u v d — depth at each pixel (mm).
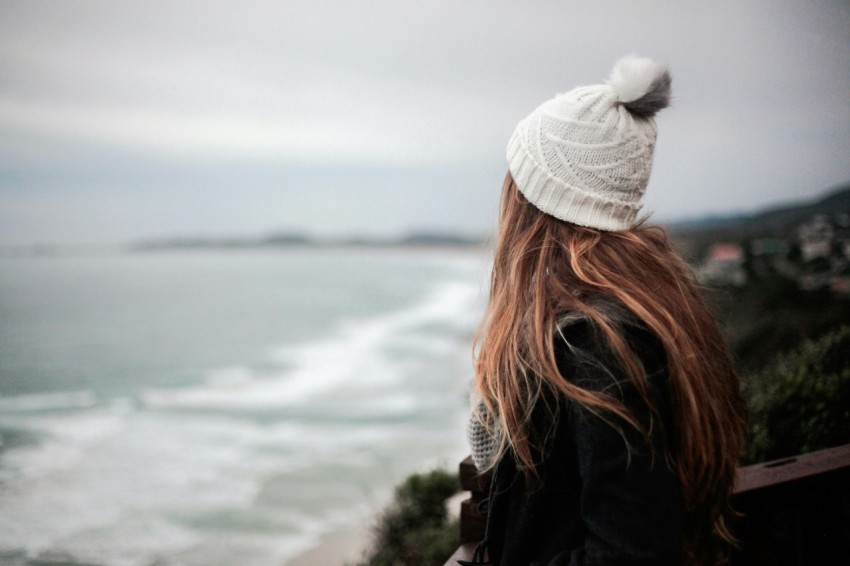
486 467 1328
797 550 1955
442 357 44062
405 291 121125
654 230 1301
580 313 1083
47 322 78562
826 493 1938
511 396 1155
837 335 3682
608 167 1218
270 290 126938
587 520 1009
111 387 38125
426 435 23125
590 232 1215
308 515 15250
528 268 1258
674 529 982
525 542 1170
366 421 25906
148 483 18359
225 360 48375
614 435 993
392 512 9227
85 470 19828
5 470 19891
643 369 1014
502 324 1247
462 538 1619
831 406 3129
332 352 50031
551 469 1131
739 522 1850
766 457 3297
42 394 36219
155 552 13297
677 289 1182
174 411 29562
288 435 23922
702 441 1082
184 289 131000
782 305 15672
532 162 1268
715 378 1155
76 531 14602
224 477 18719
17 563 12773
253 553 13102
